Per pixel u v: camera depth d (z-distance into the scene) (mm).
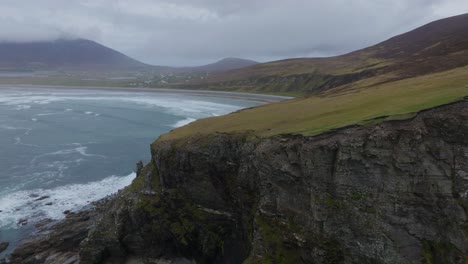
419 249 26516
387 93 42125
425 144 27375
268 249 32844
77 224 51281
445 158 26812
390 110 31156
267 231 33625
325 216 29969
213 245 41562
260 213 34812
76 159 81312
